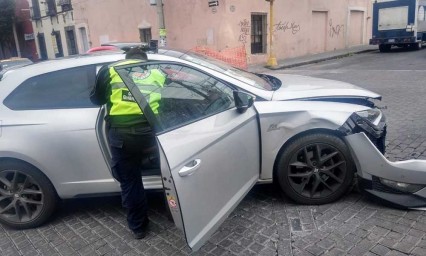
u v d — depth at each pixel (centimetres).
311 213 335
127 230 341
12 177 344
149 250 307
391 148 460
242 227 324
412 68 1198
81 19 2239
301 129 329
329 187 343
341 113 332
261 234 312
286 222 325
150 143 287
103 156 330
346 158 335
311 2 1909
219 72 347
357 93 361
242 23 1605
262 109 330
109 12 2036
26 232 354
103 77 289
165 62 298
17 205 350
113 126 286
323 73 1270
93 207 391
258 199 369
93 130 328
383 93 805
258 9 1656
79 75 346
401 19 1803
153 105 251
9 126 332
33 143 329
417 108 644
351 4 2203
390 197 329
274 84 395
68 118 331
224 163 277
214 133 271
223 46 1560
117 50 396
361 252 276
